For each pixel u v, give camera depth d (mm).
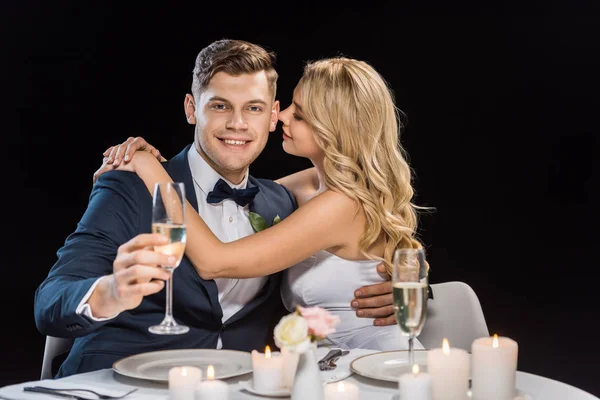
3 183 6082
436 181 6047
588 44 5855
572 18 5844
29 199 6105
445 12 5898
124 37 5941
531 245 6035
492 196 6035
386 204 2883
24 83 6000
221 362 2115
